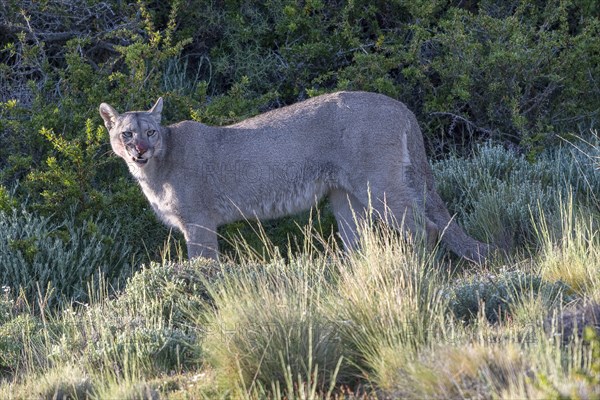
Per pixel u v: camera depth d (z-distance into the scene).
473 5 24.05
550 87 21.52
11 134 19.84
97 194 18.36
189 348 12.72
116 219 18.56
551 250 14.64
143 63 20.28
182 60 23.56
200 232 17.30
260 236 17.11
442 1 22.58
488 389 9.55
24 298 16.05
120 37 21.64
